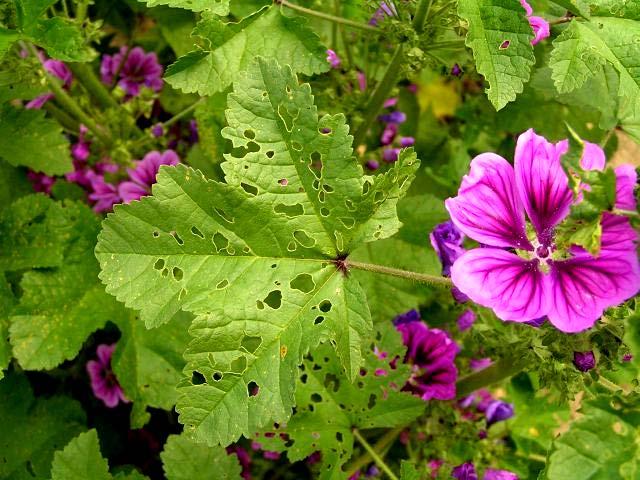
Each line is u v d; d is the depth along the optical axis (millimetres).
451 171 407
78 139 403
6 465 314
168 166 203
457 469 315
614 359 208
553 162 198
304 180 210
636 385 212
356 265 215
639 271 173
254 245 212
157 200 204
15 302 301
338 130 207
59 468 264
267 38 250
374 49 373
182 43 394
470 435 336
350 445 281
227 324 208
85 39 305
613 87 291
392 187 212
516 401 347
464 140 413
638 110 231
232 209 208
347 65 345
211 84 247
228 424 207
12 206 305
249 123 206
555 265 188
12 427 318
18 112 309
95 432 269
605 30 234
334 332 211
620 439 185
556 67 233
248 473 373
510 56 224
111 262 205
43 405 328
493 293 186
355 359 212
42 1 238
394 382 277
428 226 346
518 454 349
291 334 210
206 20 243
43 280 302
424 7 265
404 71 285
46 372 370
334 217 212
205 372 207
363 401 278
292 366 207
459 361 368
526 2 263
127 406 382
